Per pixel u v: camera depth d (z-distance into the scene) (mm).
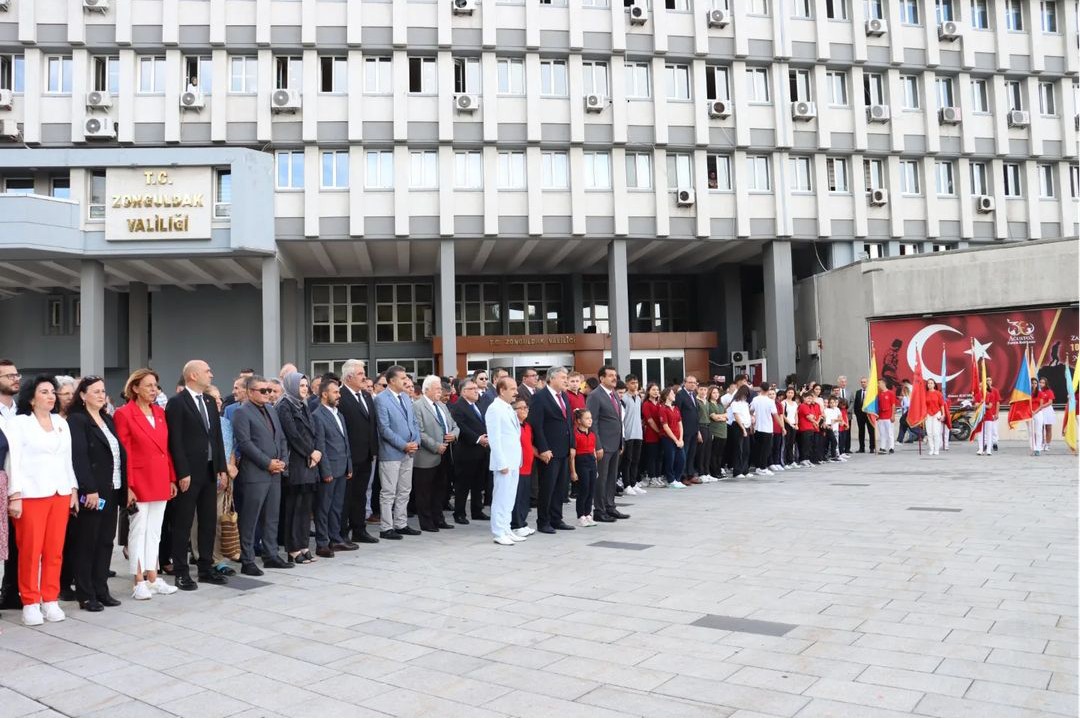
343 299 31406
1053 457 18047
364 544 9383
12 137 24297
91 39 24641
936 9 29719
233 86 25469
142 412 7039
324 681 4566
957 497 11734
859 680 4352
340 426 8836
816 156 28500
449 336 26000
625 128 26812
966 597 6086
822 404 18719
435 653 5047
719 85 28062
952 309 24219
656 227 27203
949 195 29625
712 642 5129
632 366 29406
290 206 25312
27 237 21938
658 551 8328
